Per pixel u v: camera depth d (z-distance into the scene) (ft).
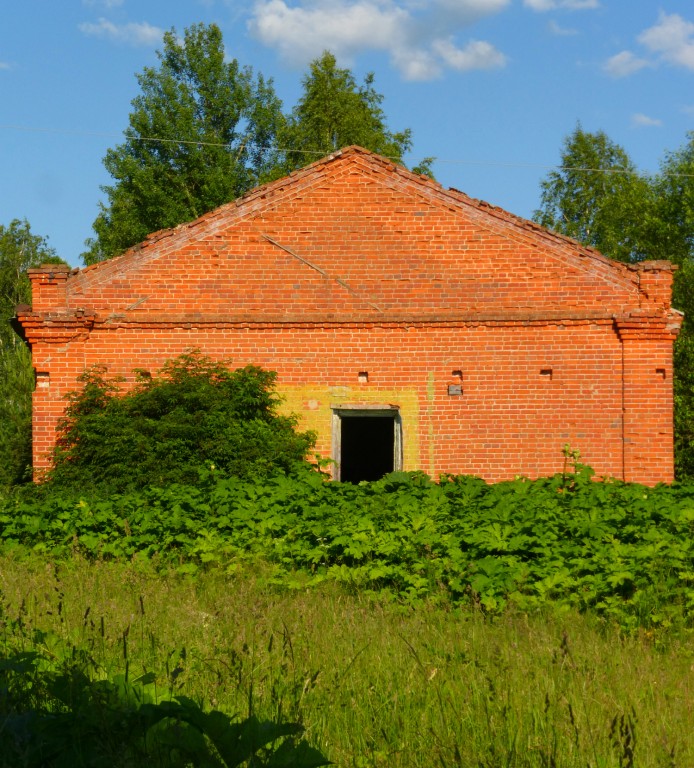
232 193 150.71
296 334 61.21
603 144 164.14
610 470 60.29
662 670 26.76
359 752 20.31
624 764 18.84
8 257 181.68
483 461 60.54
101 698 18.01
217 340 61.11
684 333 111.65
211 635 28.04
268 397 59.47
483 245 61.26
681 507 45.01
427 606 34.47
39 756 16.62
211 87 156.87
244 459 56.75
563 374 60.64
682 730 21.45
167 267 61.21
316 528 42.39
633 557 35.32
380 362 61.11
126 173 149.28
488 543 37.14
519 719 21.17
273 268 61.41
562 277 61.00
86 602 32.96
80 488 55.67
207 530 45.27
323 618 31.76
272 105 159.53
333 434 60.90
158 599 34.83
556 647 27.86
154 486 53.47
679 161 136.87
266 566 41.96
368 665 25.64
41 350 60.13
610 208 152.97
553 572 35.40
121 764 16.29
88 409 59.21
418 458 60.64
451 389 60.75
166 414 58.95
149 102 153.48
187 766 17.29
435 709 22.22
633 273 60.85
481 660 26.11
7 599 32.50
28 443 114.42
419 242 61.36
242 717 21.15
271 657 25.27
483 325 60.95
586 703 22.25
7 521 48.32
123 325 60.85
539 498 47.75
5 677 21.15
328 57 152.25
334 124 149.38
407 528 40.73
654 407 60.29
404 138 155.33
